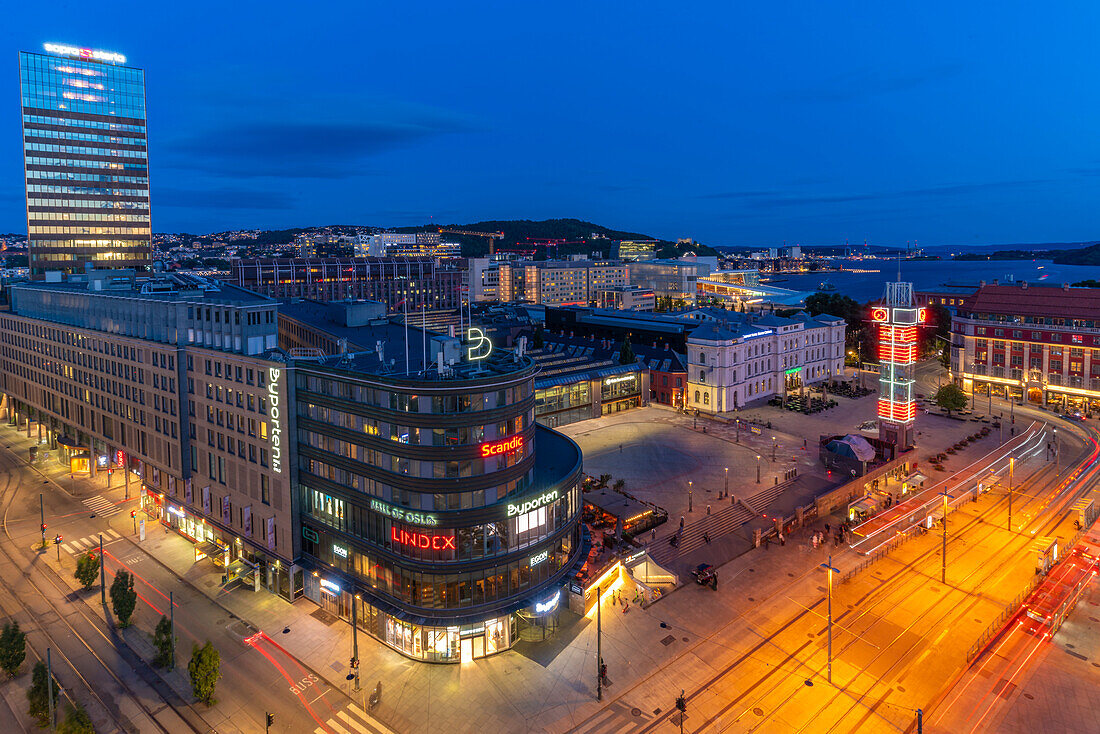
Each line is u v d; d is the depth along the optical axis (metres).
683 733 50.41
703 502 91.56
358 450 62.62
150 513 92.56
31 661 60.16
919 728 46.78
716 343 141.38
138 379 90.12
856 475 100.88
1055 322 149.38
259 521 72.44
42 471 109.31
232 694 55.47
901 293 109.38
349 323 126.62
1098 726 50.84
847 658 59.69
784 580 73.69
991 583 73.00
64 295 110.31
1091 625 65.00
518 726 51.25
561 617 65.94
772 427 131.75
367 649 61.66
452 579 58.56
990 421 138.38
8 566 77.69
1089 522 88.25
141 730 51.31
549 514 64.00
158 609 68.69
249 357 71.69
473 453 57.94
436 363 65.38
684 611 67.38
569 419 135.88
